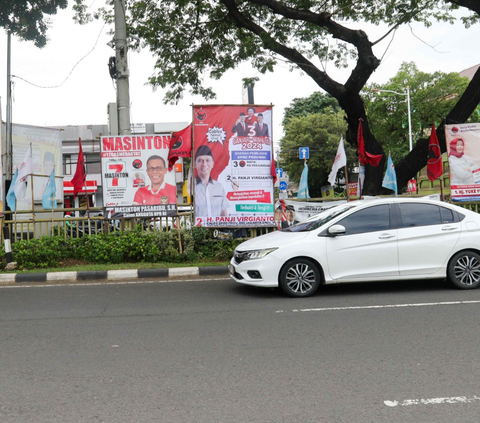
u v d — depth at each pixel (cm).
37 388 425
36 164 1580
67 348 543
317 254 797
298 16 1326
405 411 369
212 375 449
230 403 387
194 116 1189
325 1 1404
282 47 1403
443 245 824
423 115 3612
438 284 891
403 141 3841
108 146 1193
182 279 1020
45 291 913
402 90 3562
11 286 978
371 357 491
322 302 759
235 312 705
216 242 1216
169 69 1603
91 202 3259
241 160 1197
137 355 512
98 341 568
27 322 669
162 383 431
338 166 1246
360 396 397
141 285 957
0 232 1184
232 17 1445
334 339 556
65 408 382
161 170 1198
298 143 4441
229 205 1198
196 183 1194
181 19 1539
